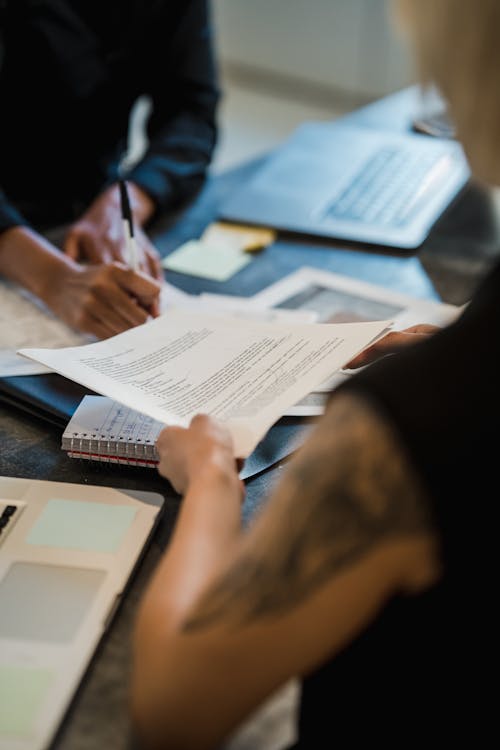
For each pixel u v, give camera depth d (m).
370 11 3.87
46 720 0.60
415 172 1.58
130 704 0.58
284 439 0.92
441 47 0.43
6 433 0.93
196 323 0.92
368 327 0.85
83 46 1.51
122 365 0.83
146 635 0.53
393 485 0.42
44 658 0.65
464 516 0.42
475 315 0.44
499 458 0.42
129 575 0.73
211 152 1.61
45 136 1.56
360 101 4.17
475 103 0.43
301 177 1.56
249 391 0.78
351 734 0.53
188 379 0.81
